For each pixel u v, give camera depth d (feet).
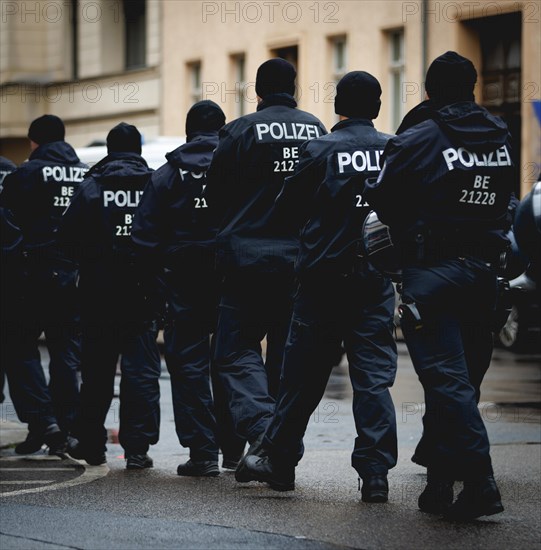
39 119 39.34
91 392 35.78
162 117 136.56
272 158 31.45
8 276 38.52
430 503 27.71
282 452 30.17
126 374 35.22
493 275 27.09
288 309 32.09
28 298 38.29
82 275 35.47
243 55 128.47
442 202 26.58
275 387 32.91
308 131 31.86
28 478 33.45
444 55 27.09
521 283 81.05
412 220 26.76
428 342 26.61
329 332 29.73
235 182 31.60
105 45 143.95
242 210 31.63
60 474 34.22
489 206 26.89
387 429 29.30
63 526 26.40
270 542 24.75
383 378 29.55
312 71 119.03
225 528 26.12
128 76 140.36
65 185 39.06
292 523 26.58
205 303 34.12
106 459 36.86
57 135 39.45
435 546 24.43
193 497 29.96
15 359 38.42
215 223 34.19
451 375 26.37
